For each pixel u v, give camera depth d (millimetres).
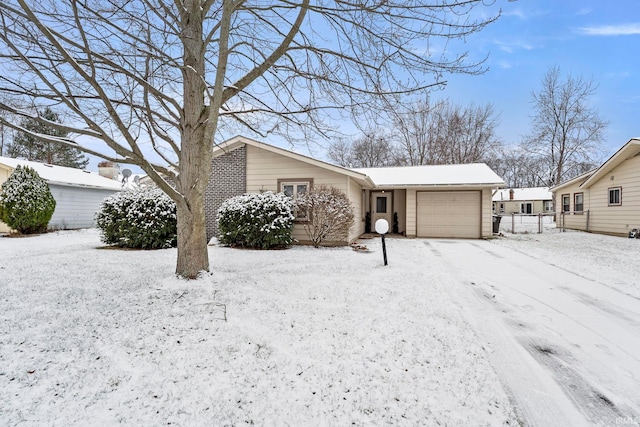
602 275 6020
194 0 4543
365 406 2092
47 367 2436
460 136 25875
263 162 10945
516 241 12047
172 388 2221
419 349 2875
